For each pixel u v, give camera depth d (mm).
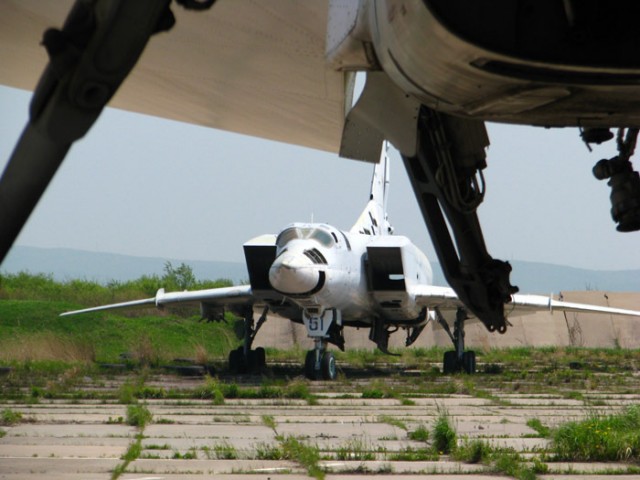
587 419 37562
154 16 8211
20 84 17953
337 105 18188
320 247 70938
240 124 20609
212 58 16609
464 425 42469
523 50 9641
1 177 9031
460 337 85562
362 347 135250
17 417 42312
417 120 14914
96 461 30172
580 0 9680
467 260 16875
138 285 169750
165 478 26875
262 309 91312
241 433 38781
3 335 113688
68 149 8914
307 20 14398
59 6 14125
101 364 90438
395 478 27219
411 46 9953
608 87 10094
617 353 123125
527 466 29250
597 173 15141
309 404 53094
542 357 116062
